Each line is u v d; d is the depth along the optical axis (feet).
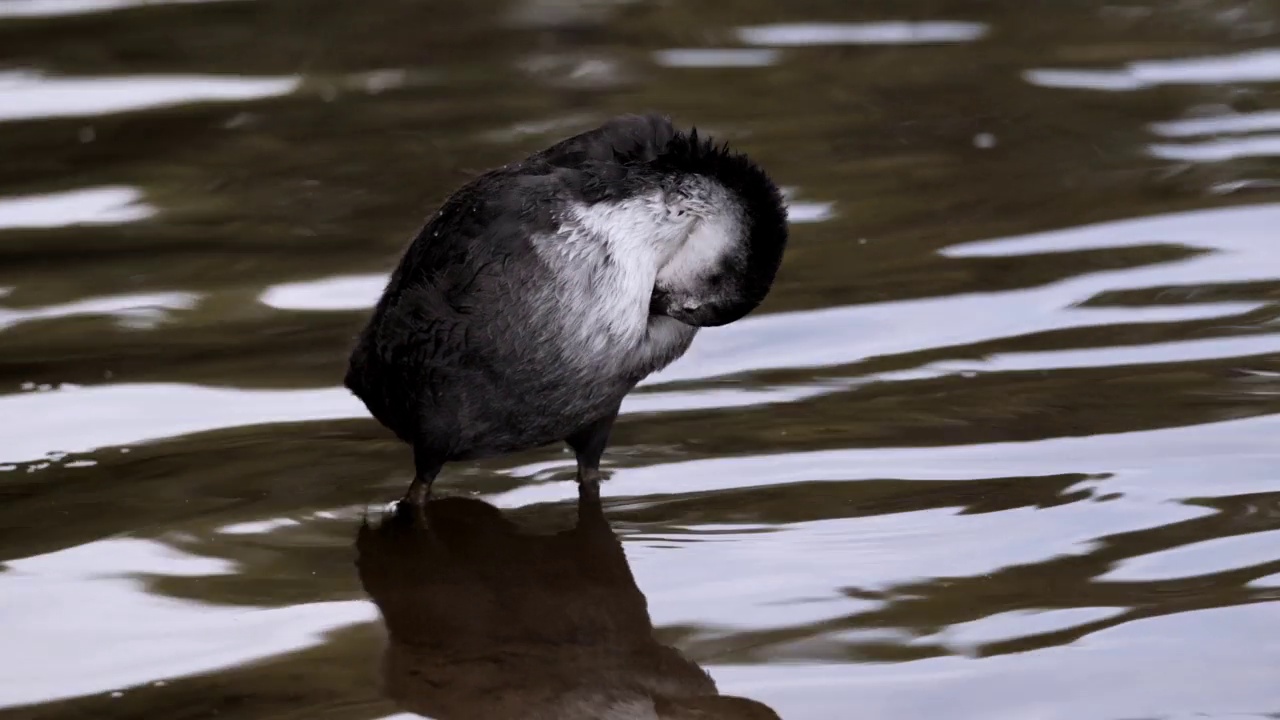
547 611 27.94
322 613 28.04
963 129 56.13
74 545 30.35
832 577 28.71
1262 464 32.27
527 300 28.22
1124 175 50.80
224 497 32.35
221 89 62.39
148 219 49.03
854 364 38.24
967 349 38.75
